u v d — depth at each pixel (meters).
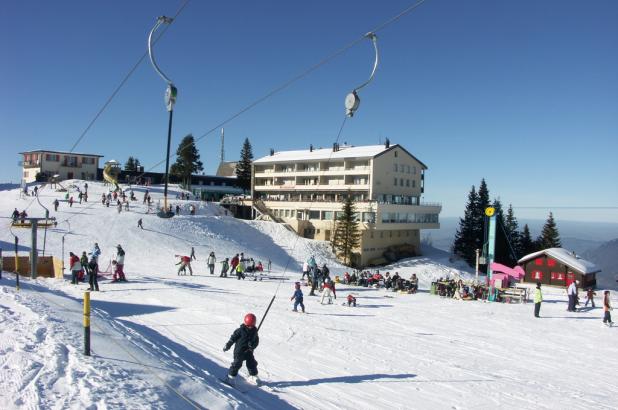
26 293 15.34
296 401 9.27
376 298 27.47
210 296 22.38
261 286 29.48
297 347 13.73
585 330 19.53
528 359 14.45
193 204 72.88
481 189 82.12
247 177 106.19
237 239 62.88
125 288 24.00
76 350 8.66
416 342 15.66
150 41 9.56
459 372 12.27
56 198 66.06
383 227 72.56
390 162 78.69
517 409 9.85
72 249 44.22
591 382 12.41
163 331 14.38
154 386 7.52
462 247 81.88
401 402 9.75
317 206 79.19
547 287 41.31
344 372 11.55
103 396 6.55
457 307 24.92
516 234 83.75
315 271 27.81
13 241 43.28
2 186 92.12
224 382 9.62
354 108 8.46
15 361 7.54
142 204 66.75
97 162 96.94
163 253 48.22
